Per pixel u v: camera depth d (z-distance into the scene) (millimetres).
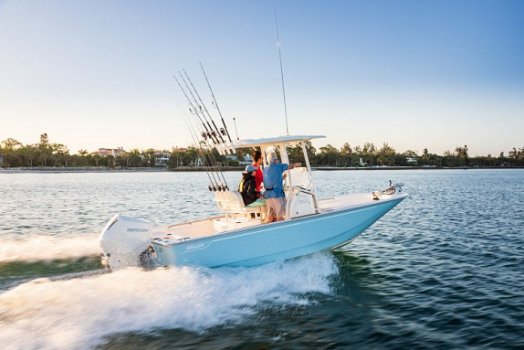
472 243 11414
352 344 5273
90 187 42188
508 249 10641
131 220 6938
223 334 5441
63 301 6008
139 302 6008
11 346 4859
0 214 18359
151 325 5523
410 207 20219
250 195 7855
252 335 5438
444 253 10203
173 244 6645
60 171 134625
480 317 6133
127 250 6820
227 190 8031
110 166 149875
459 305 6621
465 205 21281
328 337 5445
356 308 6434
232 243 7113
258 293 6773
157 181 61094
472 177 74375
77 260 8594
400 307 6516
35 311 5746
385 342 5332
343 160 153500
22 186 43531
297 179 8156
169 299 6121
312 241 8000
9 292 6371
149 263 7004
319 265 8227
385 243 11422
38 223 15641
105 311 5773
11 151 139750
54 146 152000
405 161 167500
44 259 8656
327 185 42719
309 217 7824
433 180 58594
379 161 163250
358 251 10414
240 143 7449
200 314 5895
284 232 7582
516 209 19484
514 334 5559
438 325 5859
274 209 7648
